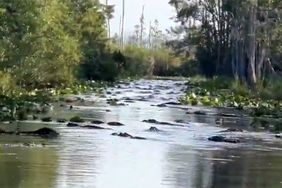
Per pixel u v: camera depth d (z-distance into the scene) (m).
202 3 117.69
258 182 20.89
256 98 64.12
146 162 23.50
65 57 68.19
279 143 31.47
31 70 55.97
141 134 31.95
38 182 18.91
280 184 20.73
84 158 23.50
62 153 24.33
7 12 50.88
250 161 25.19
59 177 19.78
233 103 57.72
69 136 29.47
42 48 56.12
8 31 51.22
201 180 20.72
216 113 48.19
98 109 45.50
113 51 117.06
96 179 19.84
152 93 71.19
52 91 59.34
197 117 43.91
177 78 130.12
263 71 84.94
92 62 90.88
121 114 42.62
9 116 35.19
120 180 19.94
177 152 26.52
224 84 83.25
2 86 48.34
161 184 19.75
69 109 43.88
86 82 79.81
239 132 35.78
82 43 86.50
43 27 54.88
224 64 107.81
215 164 23.98
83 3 91.94
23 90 52.72
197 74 121.81
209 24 112.19
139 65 131.12
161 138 30.92
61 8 71.38
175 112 46.94
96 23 94.06
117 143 28.06
